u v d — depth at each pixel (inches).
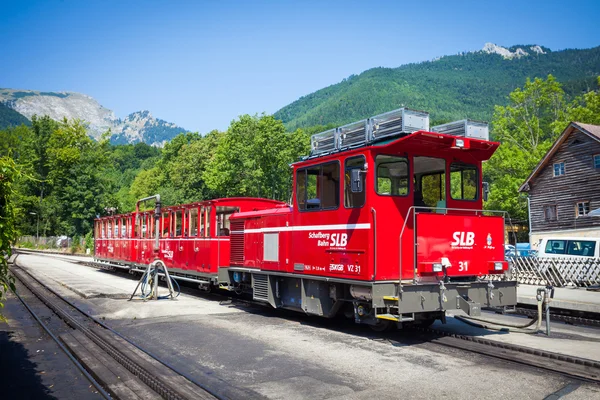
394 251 338.3
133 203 3631.9
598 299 509.0
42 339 371.6
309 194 404.8
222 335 360.5
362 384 235.3
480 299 343.0
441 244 338.0
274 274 445.7
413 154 356.2
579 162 1236.5
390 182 345.1
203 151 2554.1
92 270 1122.7
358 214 346.3
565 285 683.4
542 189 1334.9
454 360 282.2
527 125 1729.8
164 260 762.2
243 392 225.3
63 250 2311.8
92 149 2659.9
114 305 526.6
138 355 301.0
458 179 377.1
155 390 233.3
